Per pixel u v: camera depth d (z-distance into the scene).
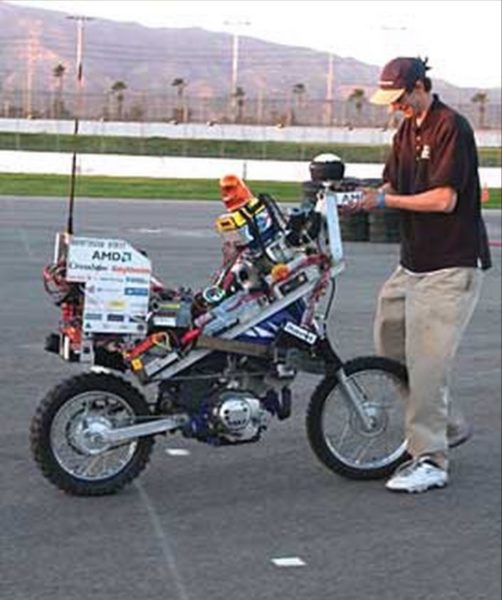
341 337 10.51
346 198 5.46
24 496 5.35
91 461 5.40
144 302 5.13
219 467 6.02
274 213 5.43
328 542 5.04
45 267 5.17
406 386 5.95
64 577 4.43
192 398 5.41
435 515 5.45
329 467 5.86
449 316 5.60
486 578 4.66
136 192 27.36
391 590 4.49
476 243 5.63
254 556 4.80
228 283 5.43
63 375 7.52
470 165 5.47
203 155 37.28
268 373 5.54
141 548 4.80
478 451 6.68
